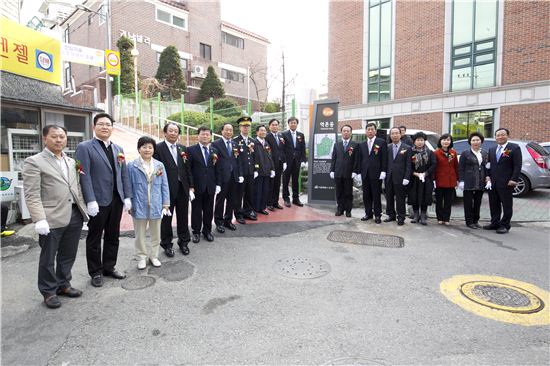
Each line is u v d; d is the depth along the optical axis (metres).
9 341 2.90
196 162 5.37
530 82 12.22
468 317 3.27
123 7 20.52
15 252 5.08
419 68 15.09
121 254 4.97
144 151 4.39
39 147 7.08
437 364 2.58
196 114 14.14
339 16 17.88
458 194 9.03
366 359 2.63
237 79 28.72
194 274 4.28
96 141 4.03
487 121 13.38
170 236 4.96
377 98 16.70
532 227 6.71
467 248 5.35
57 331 3.05
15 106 6.70
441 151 6.75
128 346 2.82
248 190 6.86
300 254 5.01
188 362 2.61
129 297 3.68
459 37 14.00
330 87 18.61
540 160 8.96
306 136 10.94
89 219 3.94
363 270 4.42
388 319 3.22
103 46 20.27
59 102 7.66
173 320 3.21
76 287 3.94
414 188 6.76
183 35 24.14
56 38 8.03
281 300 3.60
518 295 3.73
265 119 12.30
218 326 3.11
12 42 6.91
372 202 7.08
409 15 15.30
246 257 4.88
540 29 12.05
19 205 6.53
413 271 4.39
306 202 8.85
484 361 2.62
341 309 3.41
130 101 16.95
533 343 2.87
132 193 4.36
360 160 7.10
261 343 2.85
